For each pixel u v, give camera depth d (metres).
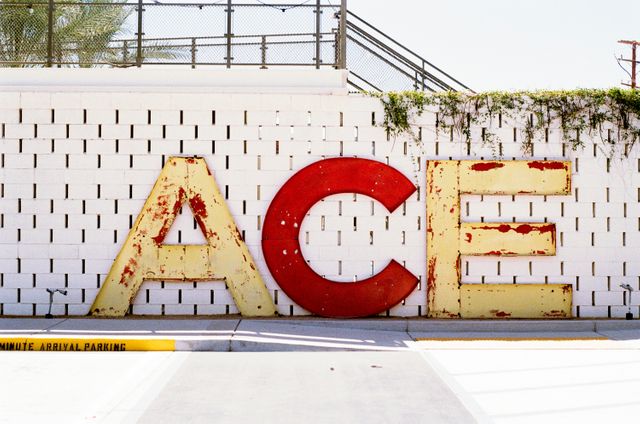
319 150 10.63
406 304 10.57
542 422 5.55
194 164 10.50
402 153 10.66
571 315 10.57
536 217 10.64
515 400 6.25
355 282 10.47
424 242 10.59
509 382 6.99
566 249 10.63
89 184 10.52
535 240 10.53
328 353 8.58
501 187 10.55
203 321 10.07
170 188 10.49
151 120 10.57
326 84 10.70
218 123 10.59
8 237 10.52
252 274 10.50
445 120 10.70
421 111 10.70
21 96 10.56
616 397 6.39
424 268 10.59
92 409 5.86
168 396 6.32
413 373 7.40
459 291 10.51
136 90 10.60
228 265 10.49
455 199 10.54
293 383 6.89
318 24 10.94
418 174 10.66
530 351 8.71
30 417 5.59
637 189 10.74
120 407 5.93
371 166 10.53
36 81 10.62
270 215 10.47
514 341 9.36
